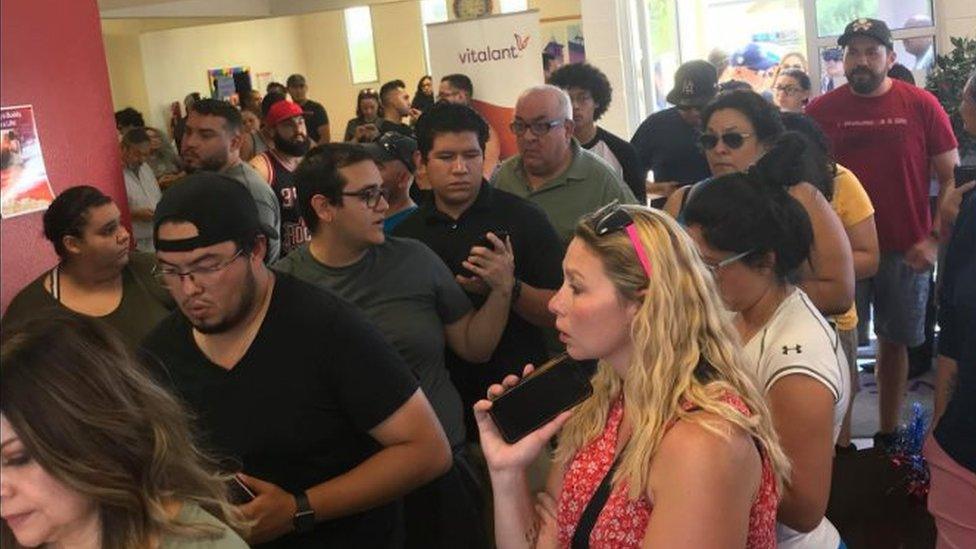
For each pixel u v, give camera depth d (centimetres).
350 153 254
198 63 1374
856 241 344
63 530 133
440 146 294
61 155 250
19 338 130
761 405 151
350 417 192
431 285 261
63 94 250
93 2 264
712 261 187
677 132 523
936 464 225
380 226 254
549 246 299
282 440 188
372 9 1509
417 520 239
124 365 135
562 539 162
